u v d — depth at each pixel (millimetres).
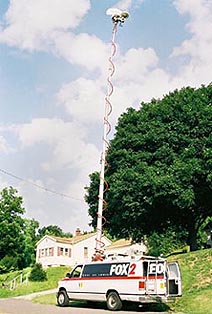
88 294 22375
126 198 37375
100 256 24797
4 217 65938
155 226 41938
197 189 37062
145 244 61312
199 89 41781
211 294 22016
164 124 39281
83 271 23094
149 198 36594
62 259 74500
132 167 38438
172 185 35406
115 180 38594
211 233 51188
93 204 45062
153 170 37031
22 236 66750
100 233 27125
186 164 36156
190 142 37625
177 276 20688
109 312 20328
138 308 21766
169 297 20062
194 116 38375
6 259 64500
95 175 44906
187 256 28688
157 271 20438
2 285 48406
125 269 21188
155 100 43469
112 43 30125
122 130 41000
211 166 35312
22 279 51094
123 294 20844
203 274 25266
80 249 76500
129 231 43094
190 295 22531
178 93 41875
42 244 76875
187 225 42000
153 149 39188
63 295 23609
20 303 25781
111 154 40531
